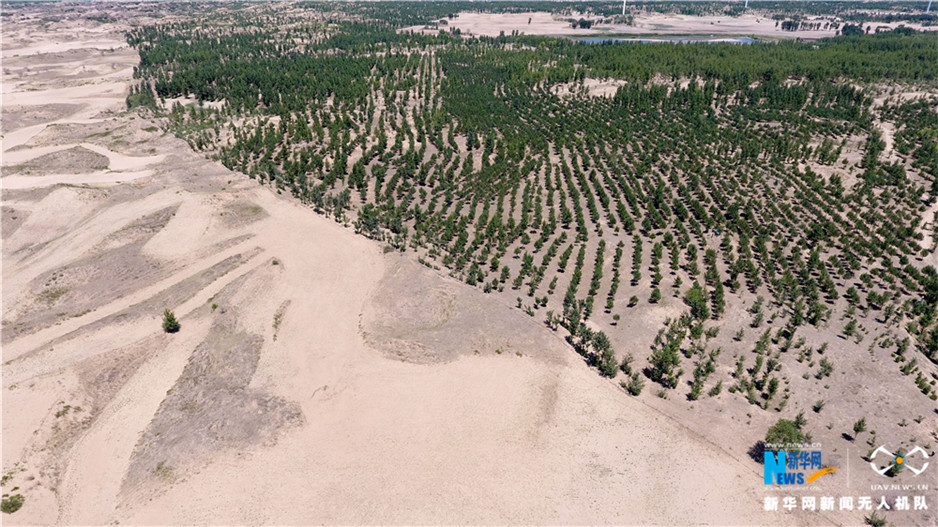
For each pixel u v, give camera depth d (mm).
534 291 111500
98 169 178500
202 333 100625
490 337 96188
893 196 154375
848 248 124000
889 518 64688
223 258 123562
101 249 126562
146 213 141875
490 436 76688
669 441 76000
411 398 83312
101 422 81188
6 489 68562
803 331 97750
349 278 116250
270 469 71500
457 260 121000
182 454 73188
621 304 108000
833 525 64125
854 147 194000
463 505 66750
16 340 97875
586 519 65188
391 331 99062
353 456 73500
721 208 149375
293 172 168750
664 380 87375
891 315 101625
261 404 81750
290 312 104938
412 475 70750
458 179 169750
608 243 132000
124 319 102000
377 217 142875
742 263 115562
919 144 195250
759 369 88250
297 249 127375
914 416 79625
